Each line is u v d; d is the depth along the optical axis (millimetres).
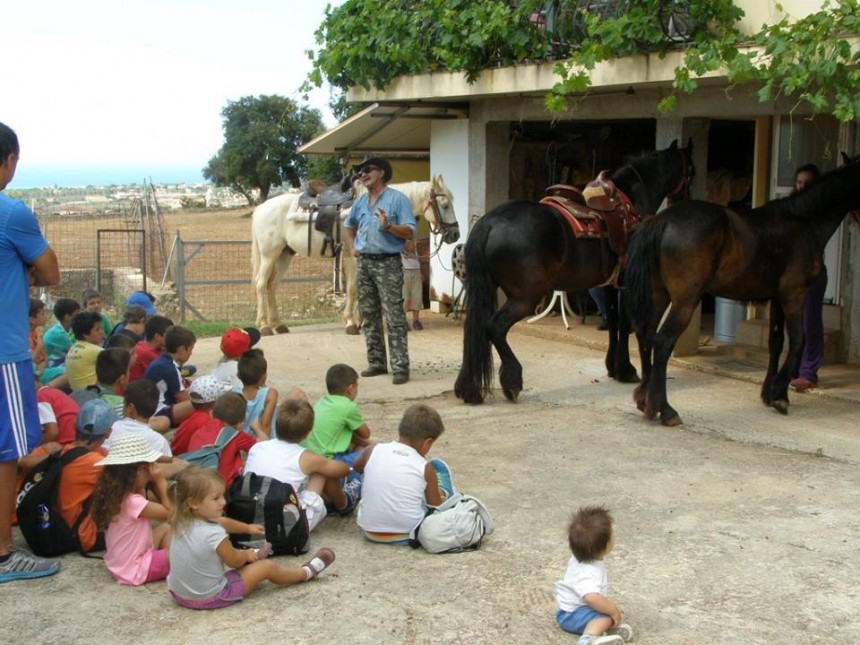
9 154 4648
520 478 6441
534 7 9773
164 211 49031
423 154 15672
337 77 12422
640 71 8812
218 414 5570
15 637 4242
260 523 4992
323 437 5742
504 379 8398
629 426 7711
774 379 8055
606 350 10664
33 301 7543
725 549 5203
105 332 8781
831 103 8625
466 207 12586
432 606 4516
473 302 8172
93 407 5207
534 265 7891
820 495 6070
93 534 5105
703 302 12891
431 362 10195
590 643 4000
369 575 4887
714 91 9312
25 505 5082
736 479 6387
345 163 15469
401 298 9172
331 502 5609
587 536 4141
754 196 10609
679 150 9070
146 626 4340
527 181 13008
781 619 4387
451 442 7312
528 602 4555
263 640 4195
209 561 4430
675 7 8594
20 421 4770
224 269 22719
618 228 8344
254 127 44344
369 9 11484
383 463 5254
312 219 11555
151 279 19391
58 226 33188
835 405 8242
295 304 17031
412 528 5211
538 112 11180
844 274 9430
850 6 7199
